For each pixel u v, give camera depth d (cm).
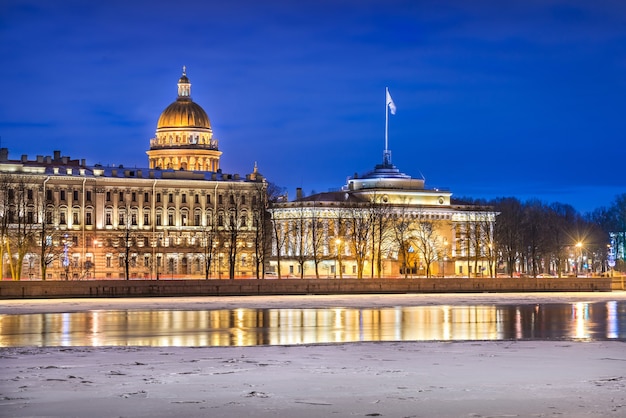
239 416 4841
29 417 4825
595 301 14500
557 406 5066
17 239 18612
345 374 6019
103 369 6225
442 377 5922
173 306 12938
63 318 11088
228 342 8712
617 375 6012
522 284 16975
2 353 7100
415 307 13112
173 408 5003
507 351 7250
